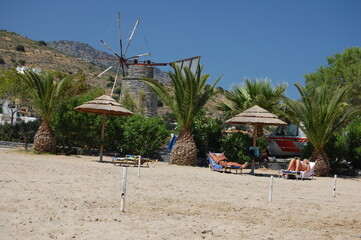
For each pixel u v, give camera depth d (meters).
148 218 6.64
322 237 6.18
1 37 152.75
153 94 41.44
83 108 18.12
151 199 8.51
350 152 21.28
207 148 21.67
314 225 7.08
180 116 20.08
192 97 19.55
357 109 19.42
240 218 7.23
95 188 9.44
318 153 19.53
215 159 17.94
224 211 7.80
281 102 22.22
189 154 19.83
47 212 6.46
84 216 6.42
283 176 17.42
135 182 11.23
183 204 8.21
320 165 19.30
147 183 11.23
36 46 158.00
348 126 21.91
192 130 21.75
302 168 17.08
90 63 161.75
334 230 6.78
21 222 5.73
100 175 12.31
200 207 8.02
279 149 22.50
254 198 9.81
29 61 136.12
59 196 7.96
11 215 6.11
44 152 20.16
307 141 21.59
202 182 12.68
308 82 37.75
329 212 8.54
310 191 12.41
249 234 6.05
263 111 17.77
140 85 40.72
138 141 21.28
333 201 10.35
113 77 128.25
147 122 21.41
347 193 12.61
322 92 19.53
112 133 21.42
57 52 162.12
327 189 13.40
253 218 7.31
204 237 5.68
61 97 21.31
